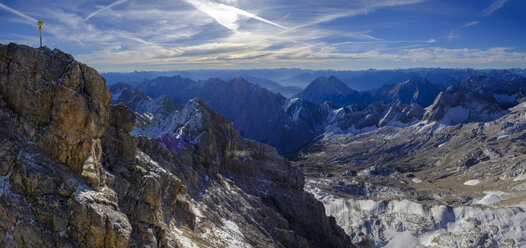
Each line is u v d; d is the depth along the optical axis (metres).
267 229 68.06
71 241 24.98
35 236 23.78
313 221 93.88
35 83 27.70
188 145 73.25
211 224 51.28
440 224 139.75
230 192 71.62
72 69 28.75
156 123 90.31
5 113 26.61
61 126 27.61
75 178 27.34
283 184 97.88
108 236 25.78
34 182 24.95
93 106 29.41
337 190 190.88
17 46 27.78
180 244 36.97
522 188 163.12
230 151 91.25
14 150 25.47
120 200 32.03
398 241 137.88
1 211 23.31
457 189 195.12
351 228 147.12
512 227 125.69
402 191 187.12
